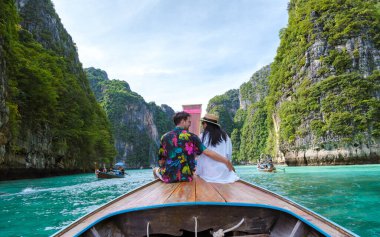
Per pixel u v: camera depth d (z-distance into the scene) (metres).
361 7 48.66
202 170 3.60
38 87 28.06
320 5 51.34
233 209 2.47
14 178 23.89
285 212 2.30
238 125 153.00
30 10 52.81
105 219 2.38
